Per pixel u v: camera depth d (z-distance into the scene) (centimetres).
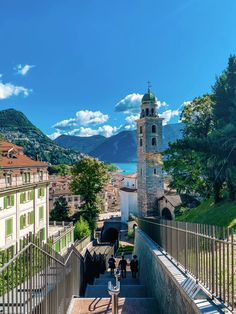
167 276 903
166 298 913
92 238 5438
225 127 2158
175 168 3005
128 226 6419
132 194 7488
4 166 2983
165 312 925
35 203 3656
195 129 3175
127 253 4047
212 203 2584
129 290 1506
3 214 2898
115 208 10300
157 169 6638
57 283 746
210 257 652
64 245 3816
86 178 5609
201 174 2836
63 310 861
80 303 1077
